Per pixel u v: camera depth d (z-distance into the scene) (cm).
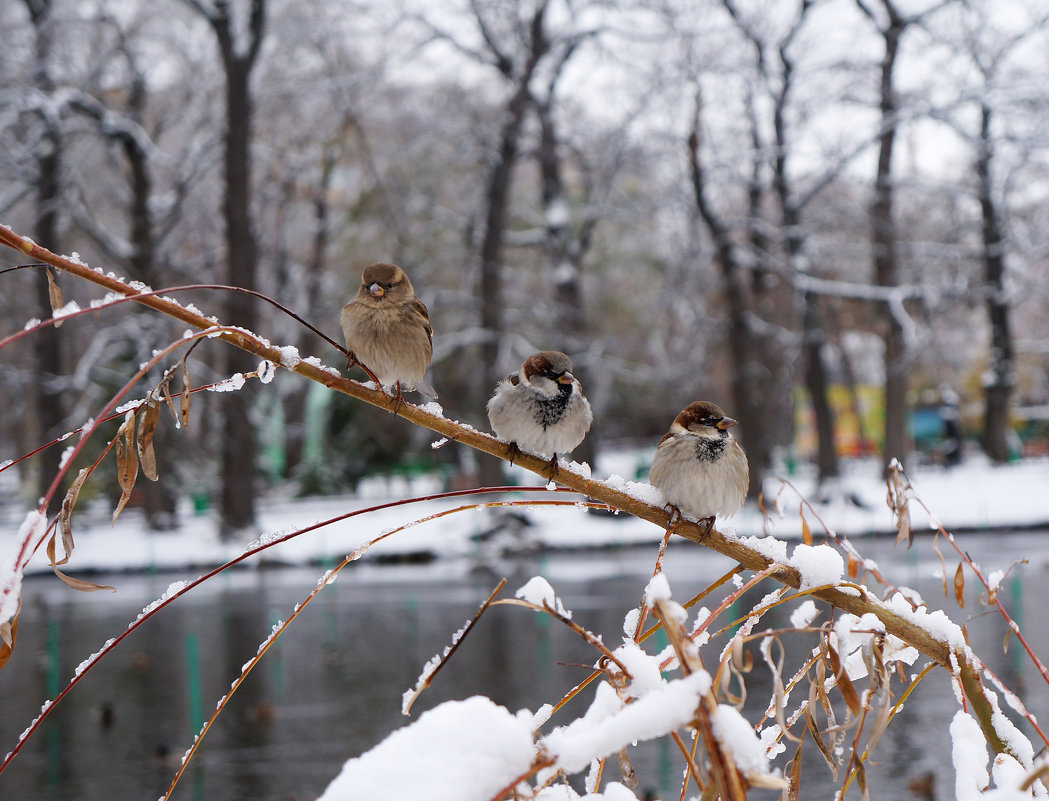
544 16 2706
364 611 1709
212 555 2356
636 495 276
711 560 2123
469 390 3538
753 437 2750
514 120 2733
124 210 3045
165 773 898
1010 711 943
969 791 213
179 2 2727
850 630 211
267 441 3703
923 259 3159
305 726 1035
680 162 2894
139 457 219
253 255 2553
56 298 215
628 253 3556
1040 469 3278
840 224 3155
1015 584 1623
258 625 1636
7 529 2673
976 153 2964
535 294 3494
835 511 2638
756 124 2900
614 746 170
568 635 1416
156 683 1259
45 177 2655
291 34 2762
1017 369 4503
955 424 3794
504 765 164
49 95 2717
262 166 3391
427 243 3372
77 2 2672
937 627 238
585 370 3222
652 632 219
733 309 2850
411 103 3091
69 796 847
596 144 2994
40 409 2722
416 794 157
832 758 219
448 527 2505
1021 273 3194
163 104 3048
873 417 4362
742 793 167
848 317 3759
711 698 174
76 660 1411
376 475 3616
